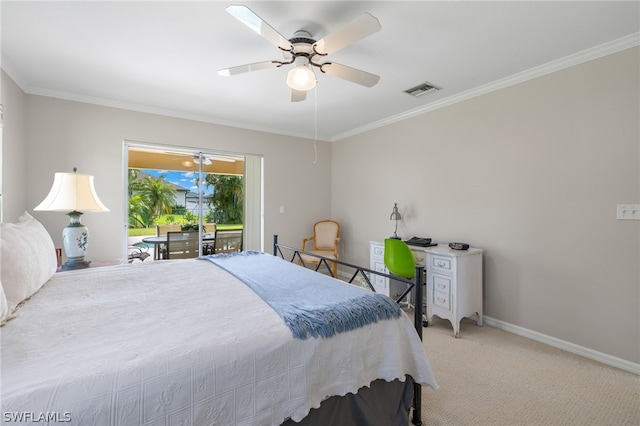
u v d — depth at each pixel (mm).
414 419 1569
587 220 2266
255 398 1006
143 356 926
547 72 2459
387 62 2424
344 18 1867
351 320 1278
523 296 2646
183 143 3771
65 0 1684
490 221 2875
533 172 2562
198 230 4039
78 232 2479
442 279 2775
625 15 1804
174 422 864
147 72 2609
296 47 1877
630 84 2053
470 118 3039
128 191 3584
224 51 2262
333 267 4340
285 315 1248
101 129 3271
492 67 2506
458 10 1771
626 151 2078
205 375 931
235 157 4297
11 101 2584
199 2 1713
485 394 1835
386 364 1364
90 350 960
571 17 1827
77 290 1614
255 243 4434
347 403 1303
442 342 2547
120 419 792
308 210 4840
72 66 2492
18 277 1331
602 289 2197
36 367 853
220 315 1279
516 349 2412
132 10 1781
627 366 2080
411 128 3676
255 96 3172
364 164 4398
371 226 4293
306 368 1121
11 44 2156
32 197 2926
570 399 1788
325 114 3791
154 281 1821
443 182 3305
